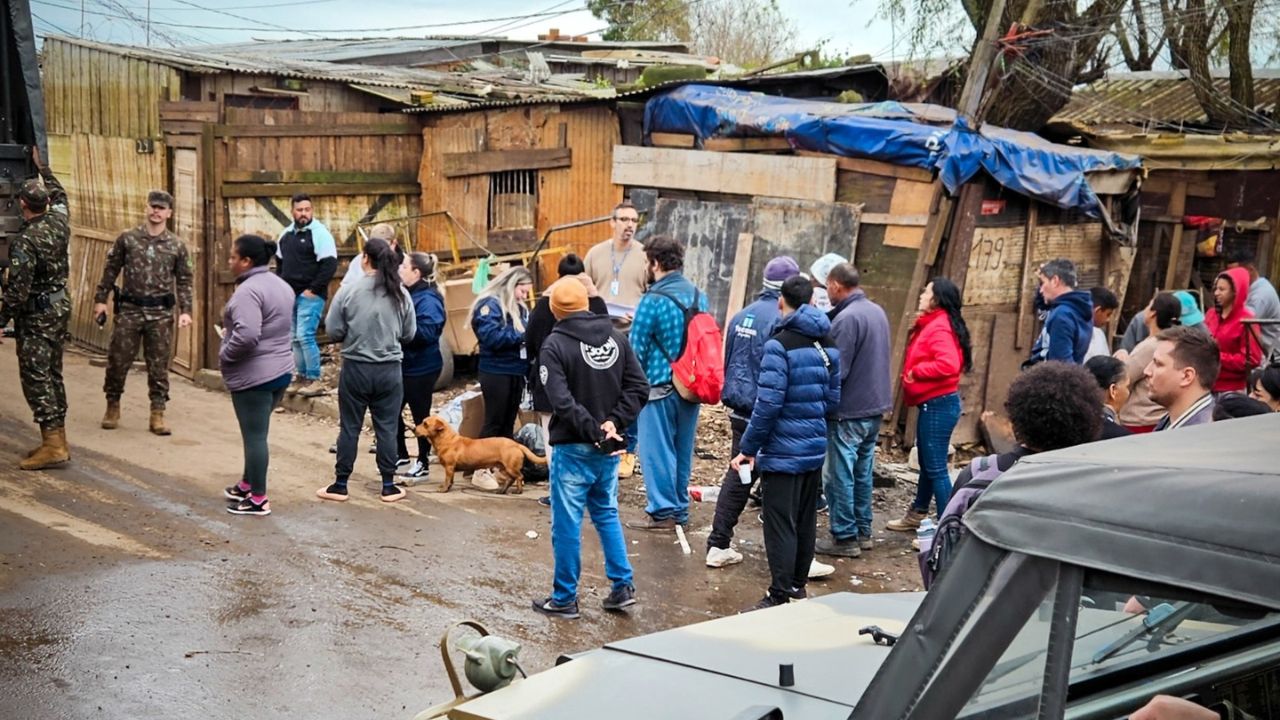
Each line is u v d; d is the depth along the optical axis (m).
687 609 6.73
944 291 8.14
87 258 14.15
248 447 7.73
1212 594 1.71
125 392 11.51
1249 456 2.01
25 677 5.12
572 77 18.69
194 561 6.80
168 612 6.01
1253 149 14.20
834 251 11.27
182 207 12.69
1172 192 14.87
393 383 8.30
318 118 13.20
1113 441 2.28
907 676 1.99
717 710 2.82
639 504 8.88
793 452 6.51
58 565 6.52
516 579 7.00
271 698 5.15
